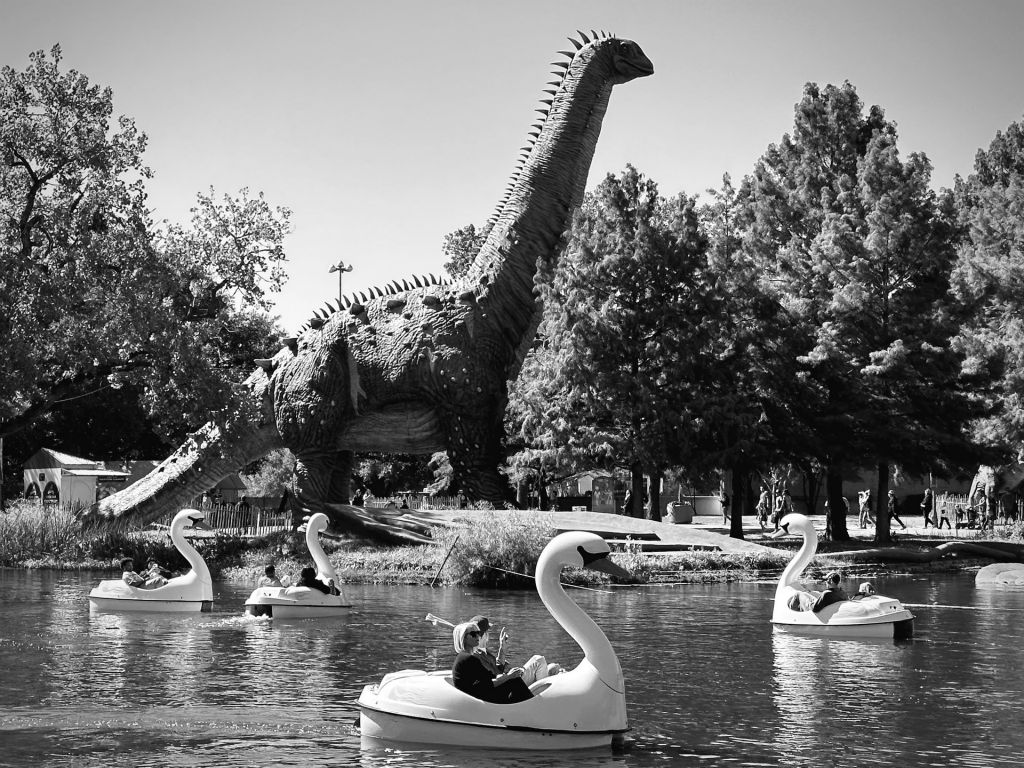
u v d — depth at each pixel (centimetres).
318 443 3691
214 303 4178
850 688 1431
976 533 4972
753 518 6469
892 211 4094
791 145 4978
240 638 1858
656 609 2322
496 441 3659
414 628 1988
